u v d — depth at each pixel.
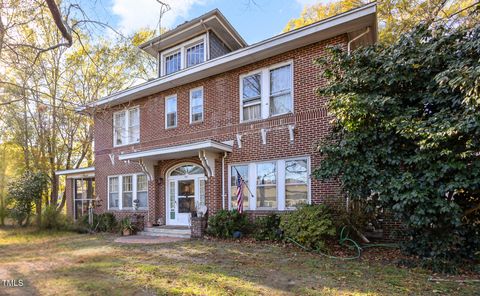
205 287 5.00
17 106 17.00
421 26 6.61
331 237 8.03
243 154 10.55
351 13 8.34
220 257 7.24
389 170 6.43
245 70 10.88
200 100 12.02
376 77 6.82
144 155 11.72
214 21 12.65
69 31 5.35
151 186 12.73
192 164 12.16
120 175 14.22
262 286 5.00
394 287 4.87
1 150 17.81
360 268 6.02
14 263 7.13
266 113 10.24
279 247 8.17
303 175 9.33
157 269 6.22
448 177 5.70
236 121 10.88
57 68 15.25
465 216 6.07
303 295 4.56
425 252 6.33
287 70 10.05
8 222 16.25
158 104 13.23
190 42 13.43
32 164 19.11
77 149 21.66
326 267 6.13
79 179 17.16
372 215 7.87
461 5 10.87
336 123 7.35
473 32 6.04
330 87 7.26
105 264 6.81
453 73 5.48
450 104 6.09
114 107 14.80
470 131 5.27
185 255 7.60
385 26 14.23
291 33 9.28
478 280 5.16
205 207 10.96
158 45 13.85
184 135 12.20
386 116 6.46
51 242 10.46
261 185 10.14
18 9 5.94
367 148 6.72
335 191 8.65
